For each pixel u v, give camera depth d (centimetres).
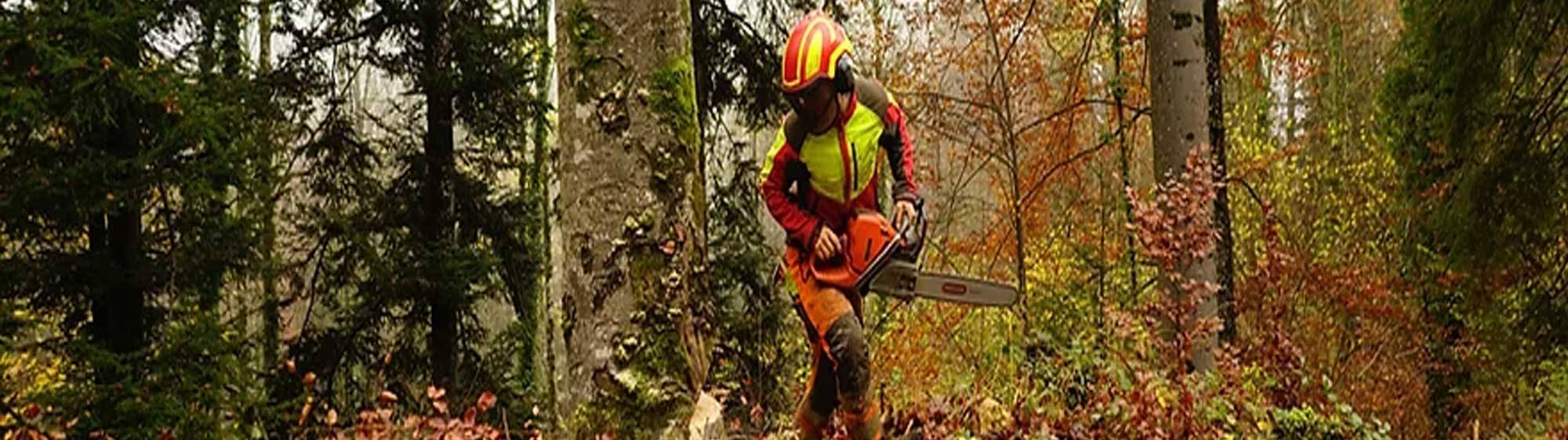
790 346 1204
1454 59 1198
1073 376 582
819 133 401
